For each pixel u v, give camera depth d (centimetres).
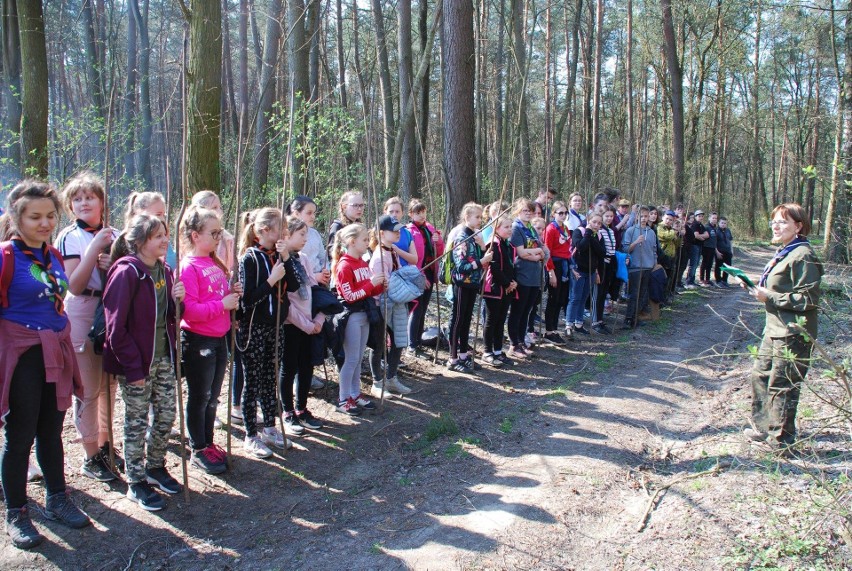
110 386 375
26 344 308
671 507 378
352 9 1638
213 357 398
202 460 413
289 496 393
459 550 339
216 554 330
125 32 2591
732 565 316
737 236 2875
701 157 2580
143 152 1627
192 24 720
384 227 554
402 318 569
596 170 1938
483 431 504
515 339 714
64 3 1934
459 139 927
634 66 2727
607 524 368
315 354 477
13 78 988
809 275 410
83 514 343
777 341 426
